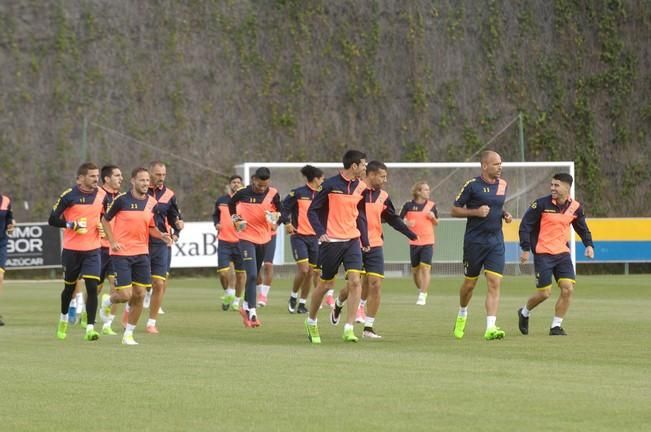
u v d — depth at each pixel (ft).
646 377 108.27
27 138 383.86
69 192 151.64
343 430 80.23
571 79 414.00
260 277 224.12
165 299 251.39
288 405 91.35
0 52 387.96
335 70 404.98
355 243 146.30
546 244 155.74
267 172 175.94
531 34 415.85
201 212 387.96
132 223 144.66
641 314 194.80
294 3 406.00
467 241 149.28
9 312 207.92
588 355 128.98
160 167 169.78
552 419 84.12
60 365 119.96
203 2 401.90
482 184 148.46
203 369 115.75
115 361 123.85
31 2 393.70
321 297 146.10
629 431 79.25
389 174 382.22
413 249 226.17
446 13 413.80
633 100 415.03
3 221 186.39
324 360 124.06
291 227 192.44
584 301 233.76
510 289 281.33
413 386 101.91
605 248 370.73
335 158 399.44
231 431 80.28
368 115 404.16
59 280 347.15
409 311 205.46
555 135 409.90
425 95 407.64
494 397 94.99
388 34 409.69
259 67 400.88
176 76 396.16
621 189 409.08
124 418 85.81
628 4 419.74
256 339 152.35
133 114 392.06
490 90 411.75
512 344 142.72
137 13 398.42
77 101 389.39
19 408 90.74
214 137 394.52
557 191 154.71
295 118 400.26
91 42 394.52
